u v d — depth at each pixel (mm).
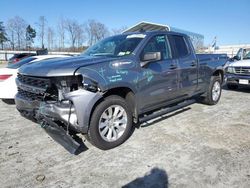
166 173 3215
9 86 6539
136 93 4203
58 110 3539
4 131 4852
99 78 3619
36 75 3736
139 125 4902
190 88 5637
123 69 3977
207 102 6656
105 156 3705
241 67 8594
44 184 3016
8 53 43188
